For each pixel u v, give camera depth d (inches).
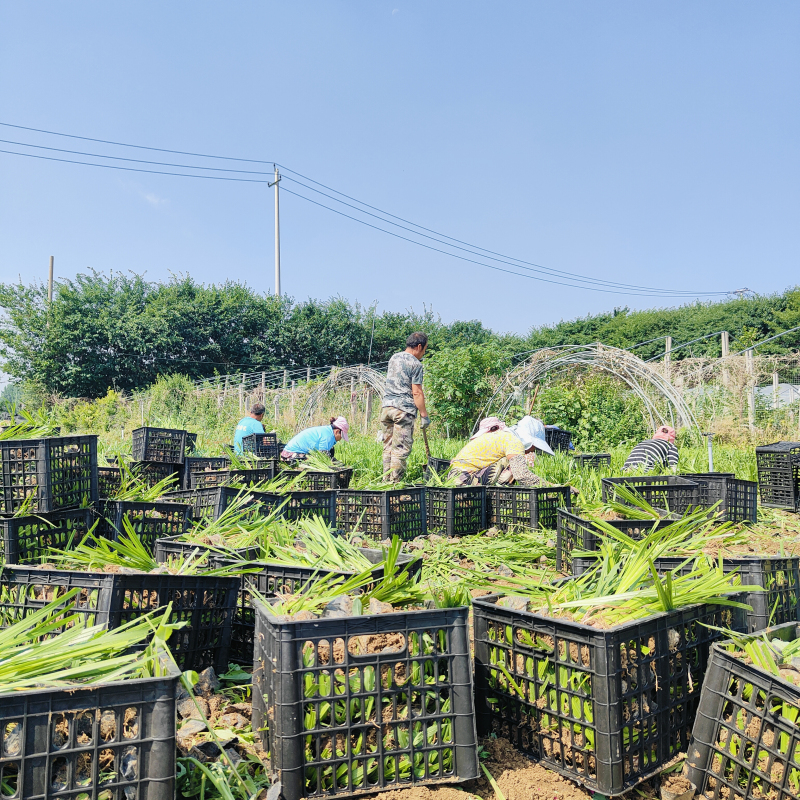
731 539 179.3
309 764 84.0
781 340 1384.1
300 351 1702.8
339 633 86.3
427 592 111.4
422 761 88.8
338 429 431.5
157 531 177.5
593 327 1699.1
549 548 206.5
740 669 88.6
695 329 1470.2
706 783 91.2
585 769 90.3
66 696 69.5
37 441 161.3
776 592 123.0
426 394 756.0
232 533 160.9
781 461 301.7
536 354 677.9
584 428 647.8
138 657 86.0
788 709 82.7
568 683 92.4
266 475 257.4
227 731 95.7
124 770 71.9
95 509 176.4
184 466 301.9
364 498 224.8
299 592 112.8
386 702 89.4
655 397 657.6
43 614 92.3
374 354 1768.0
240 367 1631.4
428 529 236.5
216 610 121.0
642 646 93.9
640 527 161.6
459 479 280.1
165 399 1098.7
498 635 103.0
